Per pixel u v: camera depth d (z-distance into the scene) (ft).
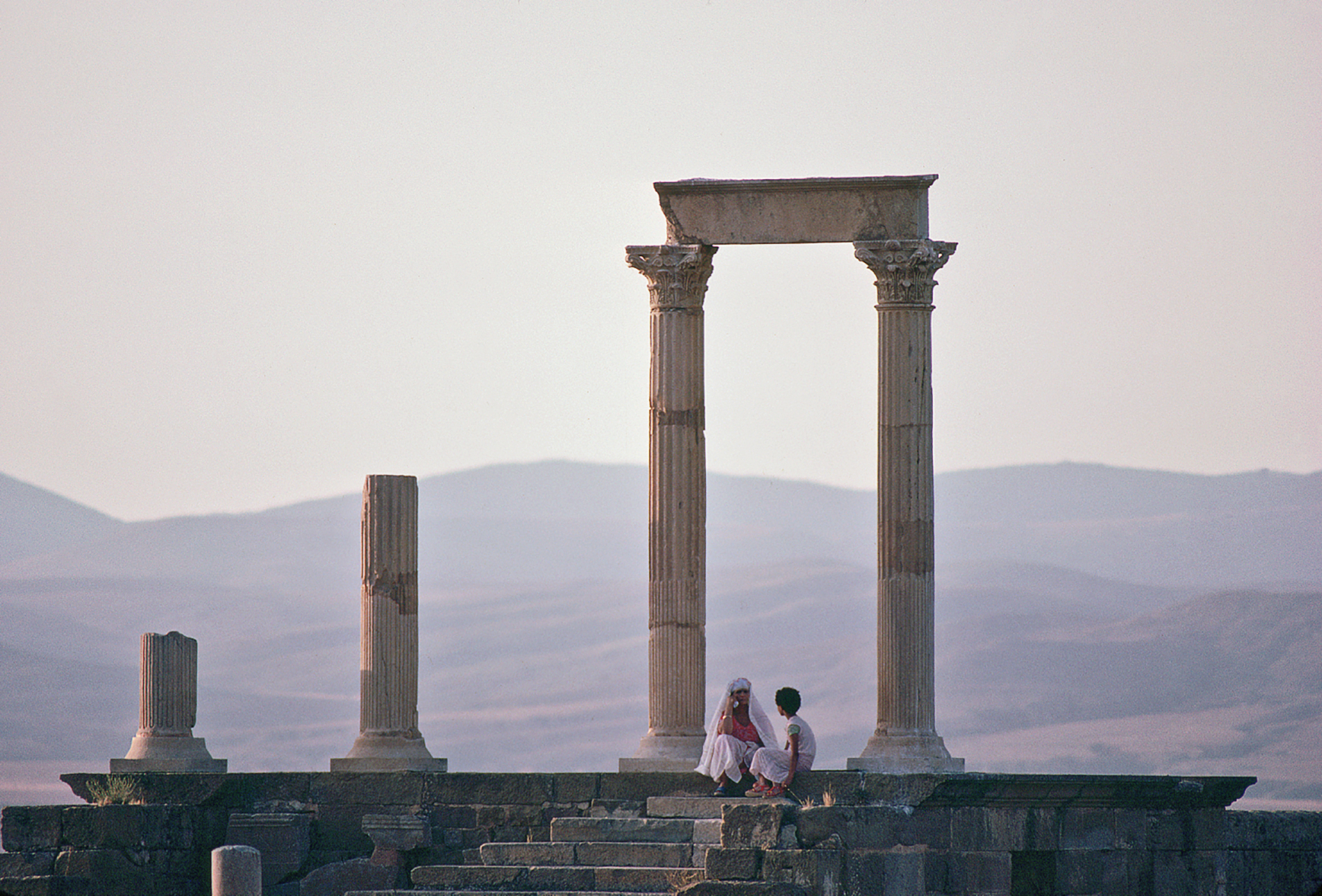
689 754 388.37
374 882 369.91
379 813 382.01
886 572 385.09
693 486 397.39
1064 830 362.74
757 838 328.08
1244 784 392.06
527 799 374.43
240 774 388.37
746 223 394.73
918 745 379.35
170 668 430.20
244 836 380.78
